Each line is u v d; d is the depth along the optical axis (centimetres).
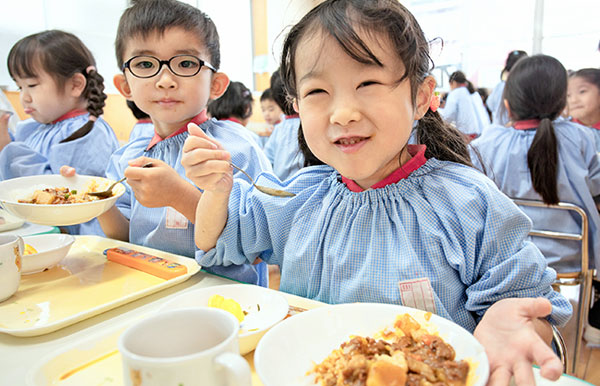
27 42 165
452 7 526
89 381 52
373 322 58
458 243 73
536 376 51
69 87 171
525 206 176
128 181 95
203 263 94
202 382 37
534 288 68
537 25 491
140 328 42
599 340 188
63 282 83
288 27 87
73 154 161
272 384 42
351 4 70
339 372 46
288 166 271
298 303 72
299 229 89
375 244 78
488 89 503
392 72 68
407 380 43
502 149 181
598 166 175
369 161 71
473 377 45
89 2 378
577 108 266
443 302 73
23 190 106
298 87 75
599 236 168
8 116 172
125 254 94
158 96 110
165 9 108
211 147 81
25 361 57
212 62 121
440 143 88
